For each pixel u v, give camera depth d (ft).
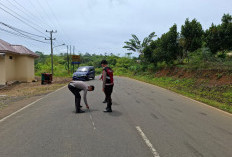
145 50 78.79
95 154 11.16
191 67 52.54
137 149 11.81
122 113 20.59
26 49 70.74
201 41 57.62
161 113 20.71
